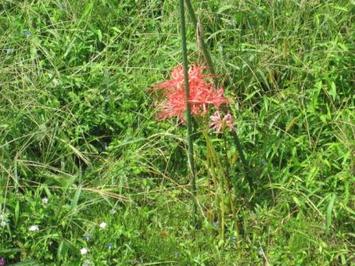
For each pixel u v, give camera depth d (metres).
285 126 2.86
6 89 2.93
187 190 2.74
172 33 3.10
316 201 2.69
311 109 2.84
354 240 2.63
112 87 2.96
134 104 2.93
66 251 2.59
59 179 2.76
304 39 3.01
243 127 2.83
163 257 2.60
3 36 3.11
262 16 3.09
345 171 2.69
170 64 3.00
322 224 2.64
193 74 2.56
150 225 2.69
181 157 2.83
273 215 2.67
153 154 2.82
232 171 2.73
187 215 2.71
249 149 2.82
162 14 3.16
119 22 3.21
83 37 3.12
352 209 2.66
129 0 3.25
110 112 2.93
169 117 2.82
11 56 3.05
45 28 3.17
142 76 2.98
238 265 2.60
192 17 2.53
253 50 2.99
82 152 2.86
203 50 2.57
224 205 2.66
